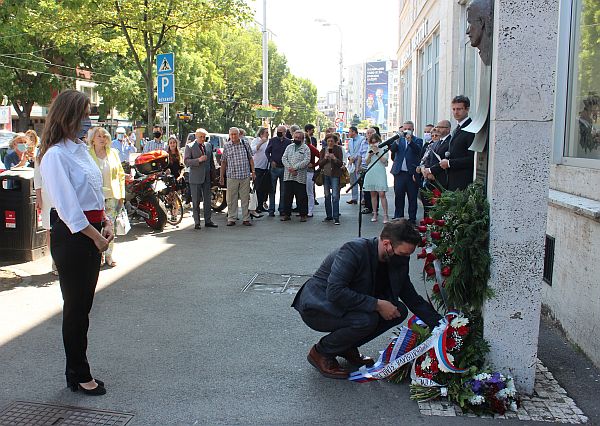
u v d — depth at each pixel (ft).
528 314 12.36
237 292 20.57
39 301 19.20
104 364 14.19
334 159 36.09
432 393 12.37
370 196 40.47
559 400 12.39
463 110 20.21
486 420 11.60
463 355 12.44
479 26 13.12
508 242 12.18
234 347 15.38
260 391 12.82
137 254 26.94
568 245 15.84
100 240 11.80
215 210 41.86
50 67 100.99
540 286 12.25
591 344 14.26
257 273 23.34
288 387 13.02
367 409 12.02
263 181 40.37
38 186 18.90
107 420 11.48
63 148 11.69
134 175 34.58
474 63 32.81
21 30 78.64
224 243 29.73
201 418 11.62
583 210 14.16
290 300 19.61
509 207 12.09
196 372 13.78
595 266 14.06
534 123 11.84
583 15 17.01
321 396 12.60
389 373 13.06
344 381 13.35
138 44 53.52
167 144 38.99
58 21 48.42
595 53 16.26
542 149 11.87
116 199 24.26
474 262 12.30
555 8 11.56
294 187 36.96
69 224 11.35
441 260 13.29
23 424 11.26
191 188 33.94
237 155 34.99
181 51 111.04
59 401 12.25
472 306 12.92
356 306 12.87
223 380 13.35
